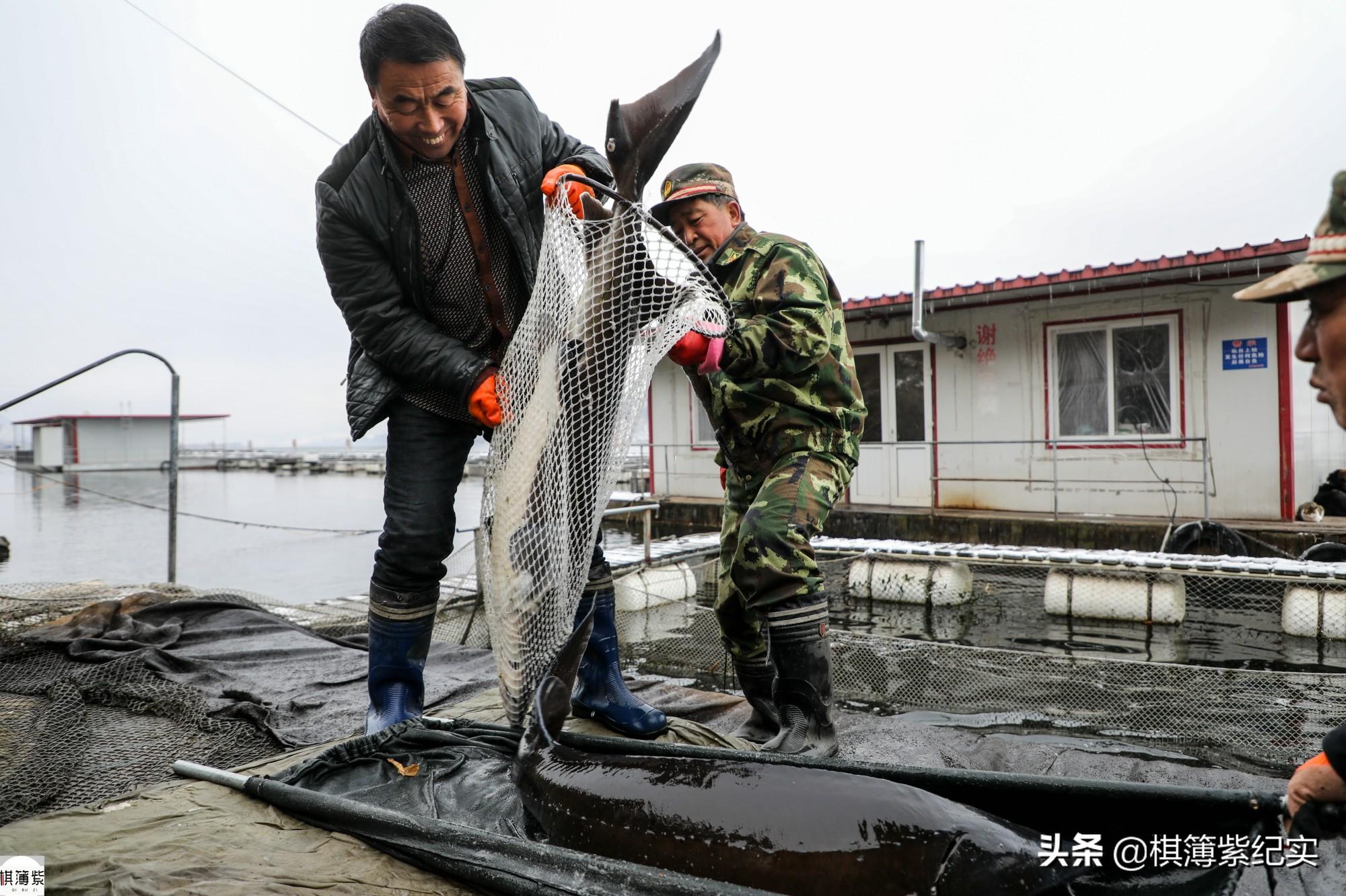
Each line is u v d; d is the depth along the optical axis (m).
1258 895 1.88
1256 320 11.59
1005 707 5.12
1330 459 12.02
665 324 2.33
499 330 2.95
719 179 3.09
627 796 1.89
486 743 2.68
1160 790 1.65
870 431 15.20
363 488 33.81
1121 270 11.62
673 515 16.80
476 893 1.82
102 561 14.32
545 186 2.51
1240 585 9.05
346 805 2.13
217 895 1.79
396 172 2.65
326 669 4.23
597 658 3.03
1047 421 13.33
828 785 1.73
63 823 2.23
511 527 2.50
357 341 2.88
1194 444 12.10
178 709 3.43
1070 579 8.96
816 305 2.77
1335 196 0.91
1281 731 4.62
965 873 1.50
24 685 3.88
